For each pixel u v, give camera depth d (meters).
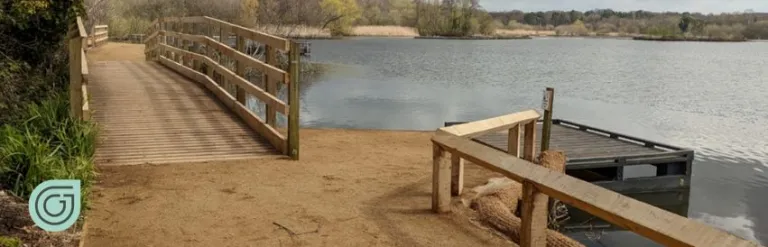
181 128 7.78
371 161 7.15
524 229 4.00
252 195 5.39
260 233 4.46
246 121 8.15
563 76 33.38
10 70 7.66
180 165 6.34
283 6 52.34
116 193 5.33
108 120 8.02
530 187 3.93
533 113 7.48
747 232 7.95
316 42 56.59
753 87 28.52
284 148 6.98
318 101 20.86
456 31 89.38
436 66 37.62
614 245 6.78
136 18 35.31
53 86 8.70
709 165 11.87
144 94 9.74
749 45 85.56
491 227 4.85
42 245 3.93
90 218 4.66
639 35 120.88
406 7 91.62
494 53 53.38
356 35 83.81
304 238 4.38
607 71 37.22
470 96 23.59
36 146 5.16
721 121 18.12
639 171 10.57
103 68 13.19
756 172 11.27
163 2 39.94
